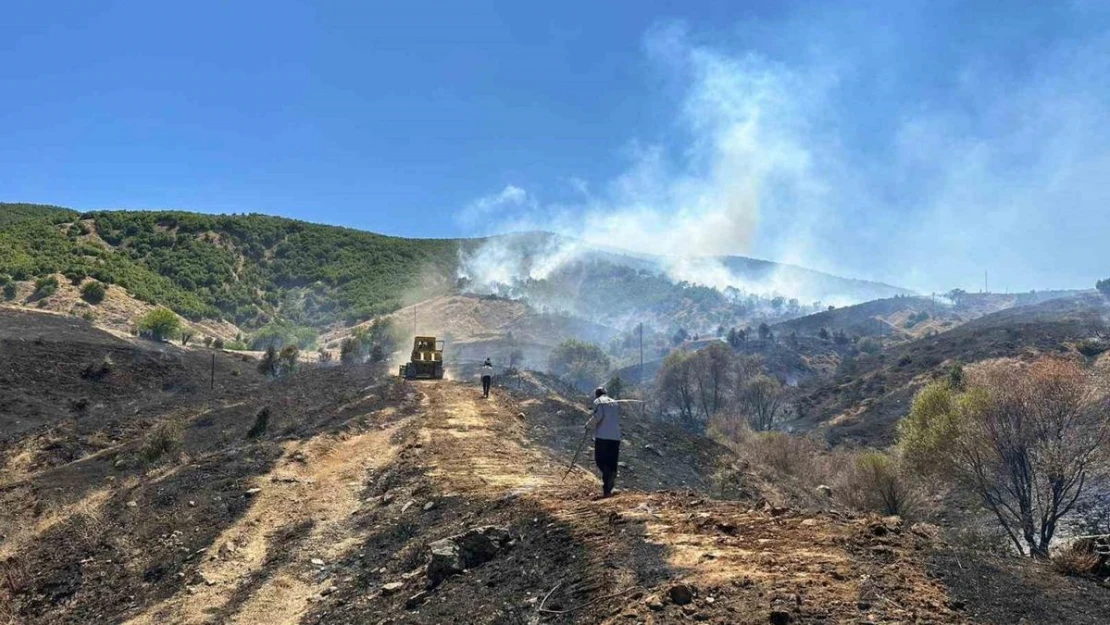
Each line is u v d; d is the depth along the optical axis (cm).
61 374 5069
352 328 13962
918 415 3266
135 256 14088
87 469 2242
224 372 6034
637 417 3400
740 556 691
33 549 1357
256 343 10206
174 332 7544
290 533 1301
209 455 2069
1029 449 2384
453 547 866
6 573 1219
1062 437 2347
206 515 1432
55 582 1184
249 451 2045
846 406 9100
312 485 1695
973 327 12006
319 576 1075
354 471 1859
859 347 15575
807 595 582
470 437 2239
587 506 976
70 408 4525
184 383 5447
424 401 3278
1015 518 2489
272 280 15975
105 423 3291
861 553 691
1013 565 702
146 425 3241
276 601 988
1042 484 2394
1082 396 2356
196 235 16112
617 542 774
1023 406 2405
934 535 788
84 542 1339
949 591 604
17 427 3878
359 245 19512
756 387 7706
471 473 1584
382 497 1504
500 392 3891
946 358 9569
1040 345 8775
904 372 9619
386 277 17888
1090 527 2291
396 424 2658
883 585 603
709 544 739
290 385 4547
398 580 920
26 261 10156
